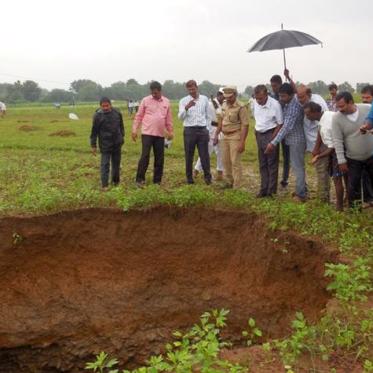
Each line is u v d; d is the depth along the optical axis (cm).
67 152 1672
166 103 1023
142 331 753
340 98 714
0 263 766
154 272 795
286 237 695
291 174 1238
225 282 764
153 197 823
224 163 964
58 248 795
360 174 757
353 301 497
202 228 799
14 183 1112
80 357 732
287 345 433
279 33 946
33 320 746
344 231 682
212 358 404
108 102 998
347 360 414
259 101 865
